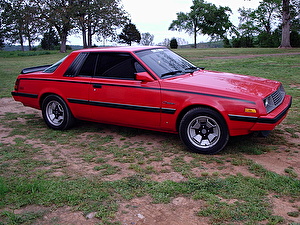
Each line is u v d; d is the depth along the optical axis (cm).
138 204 339
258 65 1684
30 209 337
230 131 455
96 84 559
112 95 542
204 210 320
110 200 348
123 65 543
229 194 351
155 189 368
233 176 394
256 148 487
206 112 460
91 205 338
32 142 562
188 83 486
